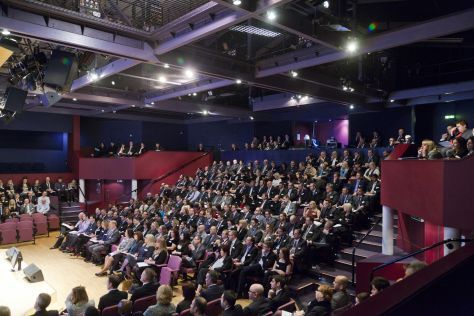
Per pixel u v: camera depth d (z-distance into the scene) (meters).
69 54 8.98
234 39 11.70
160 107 17.98
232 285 9.61
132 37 8.55
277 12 7.17
